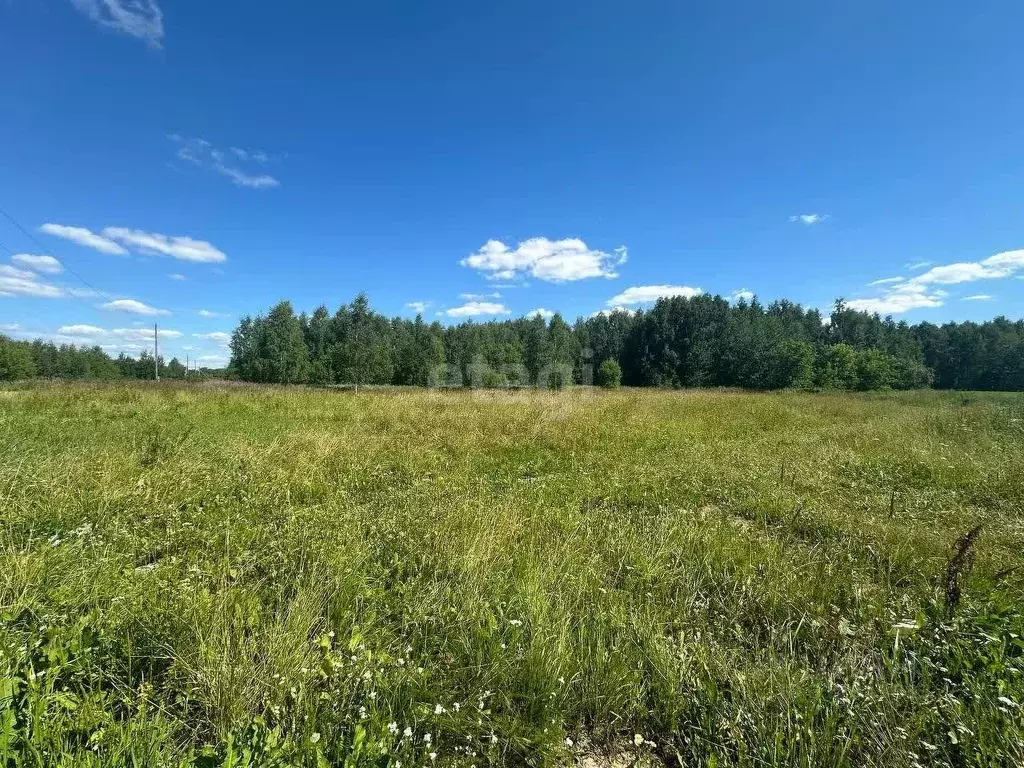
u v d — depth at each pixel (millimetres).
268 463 6137
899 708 2004
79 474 4781
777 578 3188
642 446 8602
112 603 2477
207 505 4582
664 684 2227
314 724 1861
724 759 1867
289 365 35969
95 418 9766
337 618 2686
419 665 2299
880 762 1791
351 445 7352
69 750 1605
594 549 3680
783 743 1875
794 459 7113
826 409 17281
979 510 4832
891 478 6117
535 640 2336
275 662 2119
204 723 1935
